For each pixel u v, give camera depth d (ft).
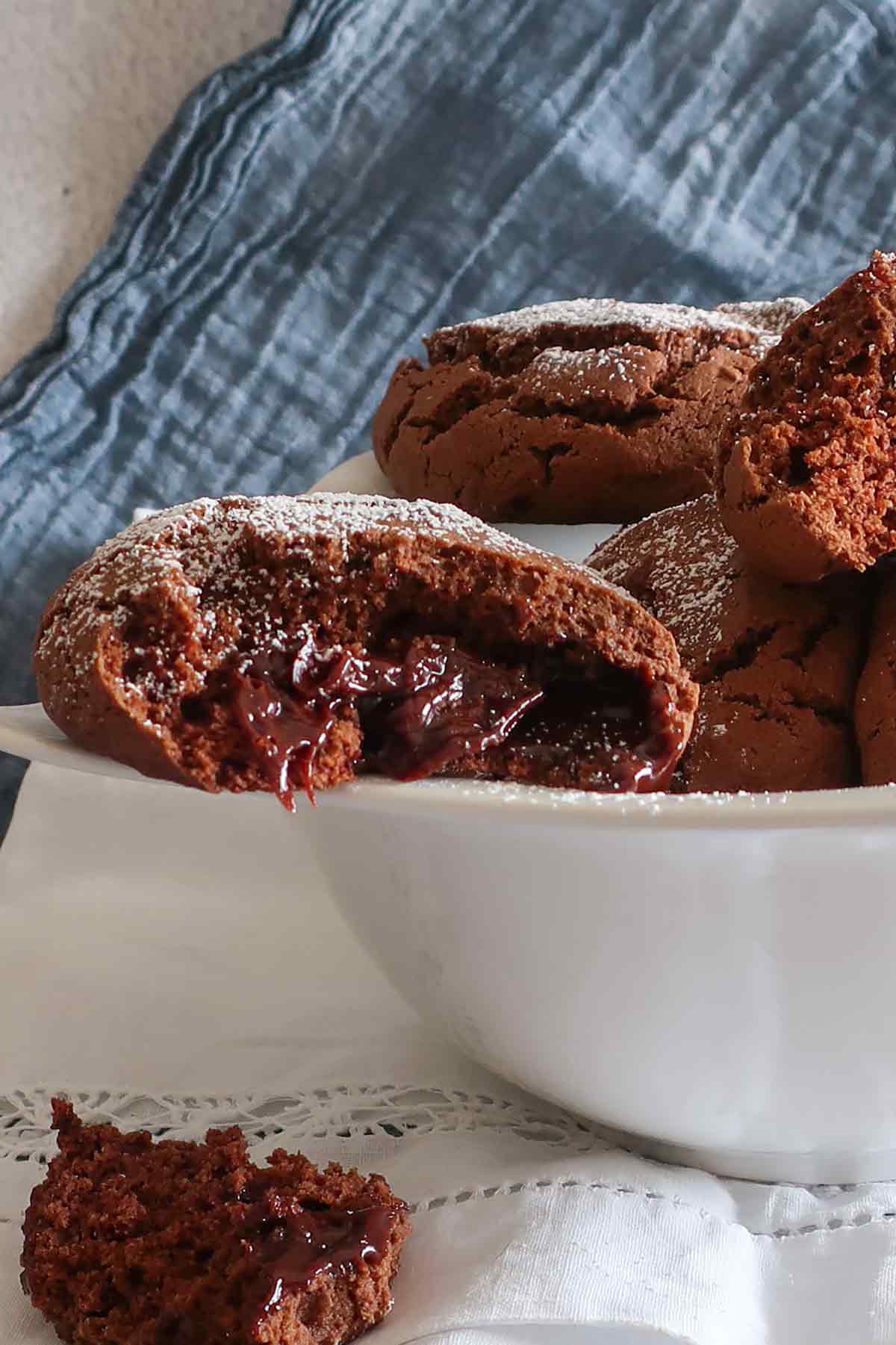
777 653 1.35
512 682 1.24
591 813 1.14
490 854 1.23
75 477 1.99
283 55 1.95
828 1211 1.30
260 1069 1.41
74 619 1.21
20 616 1.97
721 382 1.57
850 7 2.00
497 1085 1.40
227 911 1.55
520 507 1.59
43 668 1.22
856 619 1.35
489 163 2.00
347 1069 1.41
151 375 1.99
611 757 1.22
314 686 1.21
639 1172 1.30
